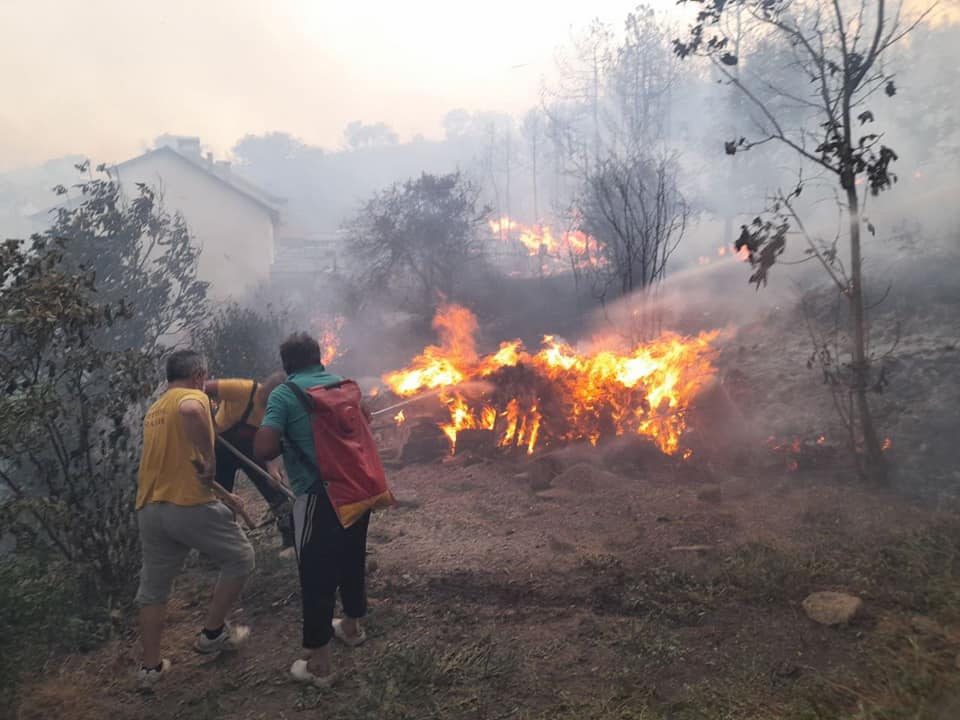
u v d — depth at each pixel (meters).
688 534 4.71
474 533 5.17
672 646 3.45
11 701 3.46
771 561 4.11
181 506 3.65
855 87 5.32
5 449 4.18
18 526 4.20
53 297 4.16
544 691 3.25
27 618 3.69
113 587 4.57
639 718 2.96
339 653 3.77
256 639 4.02
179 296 6.68
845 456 5.90
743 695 3.02
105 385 5.11
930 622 3.40
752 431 6.59
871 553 4.17
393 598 4.27
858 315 5.41
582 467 6.05
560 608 3.98
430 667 3.46
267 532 5.52
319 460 3.45
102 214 6.53
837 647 3.33
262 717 3.30
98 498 4.59
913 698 2.83
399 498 5.98
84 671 3.84
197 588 4.69
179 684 3.66
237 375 9.30
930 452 5.62
